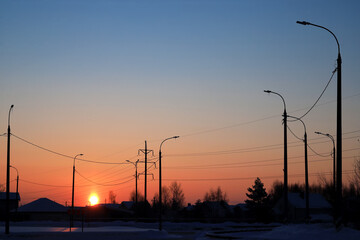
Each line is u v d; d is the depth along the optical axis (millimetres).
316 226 32438
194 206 119938
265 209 104938
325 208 108125
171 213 143000
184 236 51500
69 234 49469
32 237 46938
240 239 36438
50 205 118438
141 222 87250
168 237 49719
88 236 48344
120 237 48094
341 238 26469
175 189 153000
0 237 46469
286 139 43375
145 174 86000
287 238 30719
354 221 36781
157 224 80812
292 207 108312
